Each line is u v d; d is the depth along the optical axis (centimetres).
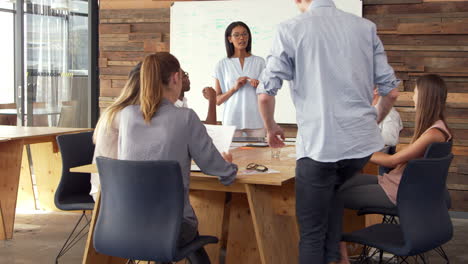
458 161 562
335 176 254
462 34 559
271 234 285
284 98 619
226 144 305
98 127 296
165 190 238
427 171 262
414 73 575
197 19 645
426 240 264
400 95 581
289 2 614
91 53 739
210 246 332
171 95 259
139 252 243
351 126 246
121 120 258
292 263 302
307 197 252
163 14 660
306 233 255
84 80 749
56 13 758
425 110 322
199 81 649
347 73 247
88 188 397
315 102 249
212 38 641
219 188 287
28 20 772
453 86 564
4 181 455
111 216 249
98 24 743
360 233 282
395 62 580
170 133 247
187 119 251
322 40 249
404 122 581
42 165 551
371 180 385
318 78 248
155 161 234
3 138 446
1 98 1106
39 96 773
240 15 630
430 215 269
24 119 781
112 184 246
